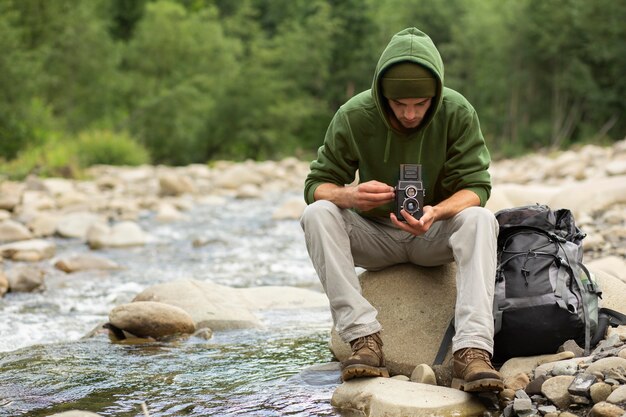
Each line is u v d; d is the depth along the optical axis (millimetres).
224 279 5688
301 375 3070
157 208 10773
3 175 14695
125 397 2836
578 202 7070
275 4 42375
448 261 3174
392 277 3281
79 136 20375
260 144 32438
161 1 33406
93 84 27422
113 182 13477
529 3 30062
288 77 34969
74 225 8164
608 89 28750
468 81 34125
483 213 2816
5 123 19062
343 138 3033
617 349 2756
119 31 39750
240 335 3816
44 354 3502
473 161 2988
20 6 24984
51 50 25750
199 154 32281
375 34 36156
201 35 32562
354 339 2812
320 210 2916
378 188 2869
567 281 2910
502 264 2949
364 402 2598
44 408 2727
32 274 5324
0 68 19266
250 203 11578
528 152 29344
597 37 28344
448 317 3131
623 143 15086
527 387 2592
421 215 2863
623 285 3385
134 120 29562
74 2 26719
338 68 36656
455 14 35625
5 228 7613
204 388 2930
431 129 2959
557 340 2846
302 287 5293
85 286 5441
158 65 31906
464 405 2537
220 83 32156
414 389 2639
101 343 3691
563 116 30188
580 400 2443
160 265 6375
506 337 2846
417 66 2740
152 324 3789
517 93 31469
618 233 5680
